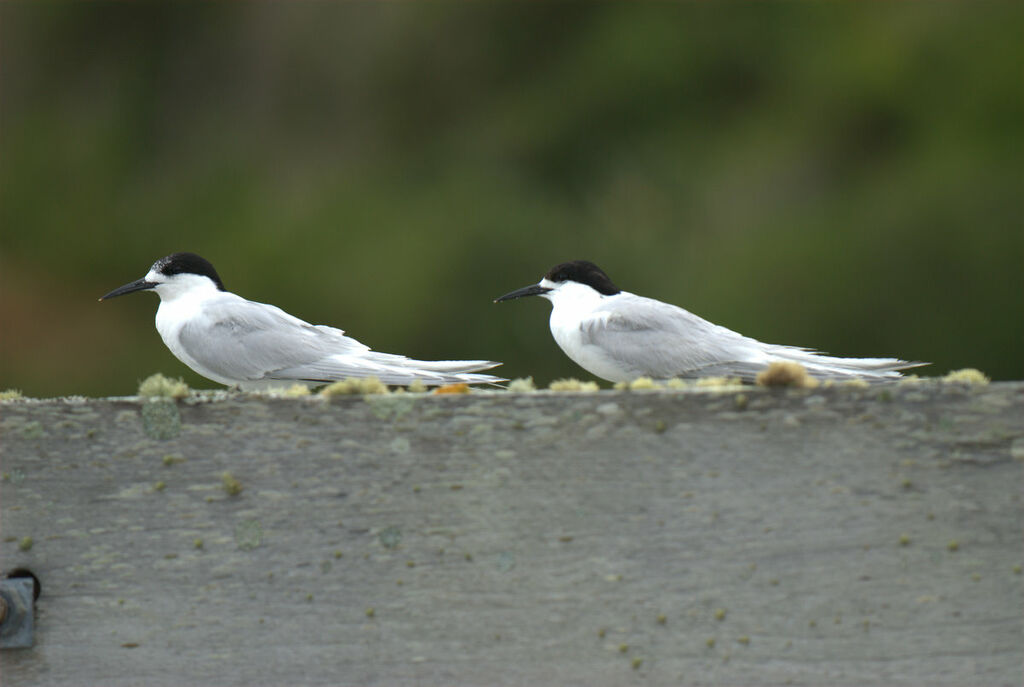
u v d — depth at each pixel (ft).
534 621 20.21
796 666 19.89
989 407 19.58
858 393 19.75
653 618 20.04
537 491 20.13
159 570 20.52
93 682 20.56
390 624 20.36
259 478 20.42
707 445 19.92
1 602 20.35
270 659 20.48
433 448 20.25
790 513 19.83
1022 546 19.57
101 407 20.45
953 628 19.69
